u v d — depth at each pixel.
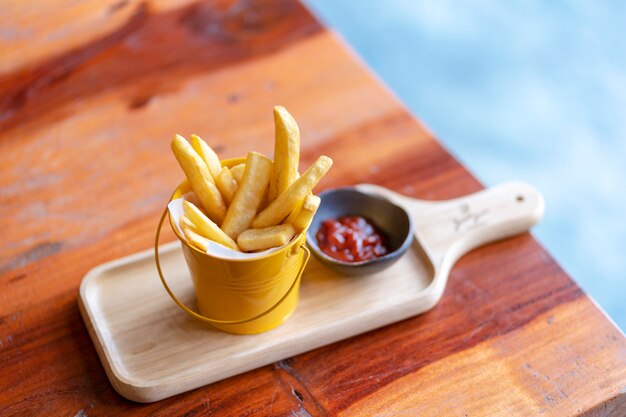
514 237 0.77
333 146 0.83
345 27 1.72
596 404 0.65
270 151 0.83
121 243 0.75
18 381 0.66
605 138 1.51
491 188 0.78
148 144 0.83
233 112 0.86
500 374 0.67
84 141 0.83
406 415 0.65
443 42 1.70
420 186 0.80
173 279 0.71
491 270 0.74
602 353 0.68
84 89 0.88
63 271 0.73
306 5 0.98
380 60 1.65
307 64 0.91
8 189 0.79
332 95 0.88
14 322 0.69
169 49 0.92
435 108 1.59
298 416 0.64
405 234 0.71
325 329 0.67
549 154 1.50
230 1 0.97
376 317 0.68
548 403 0.65
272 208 0.62
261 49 0.92
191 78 0.89
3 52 0.91
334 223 0.72
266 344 0.67
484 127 1.55
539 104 1.57
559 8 1.70
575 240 1.41
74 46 0.92
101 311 0.69
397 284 0.71
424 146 0.83
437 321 0.70
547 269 0.74
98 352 0.67
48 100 0.86
